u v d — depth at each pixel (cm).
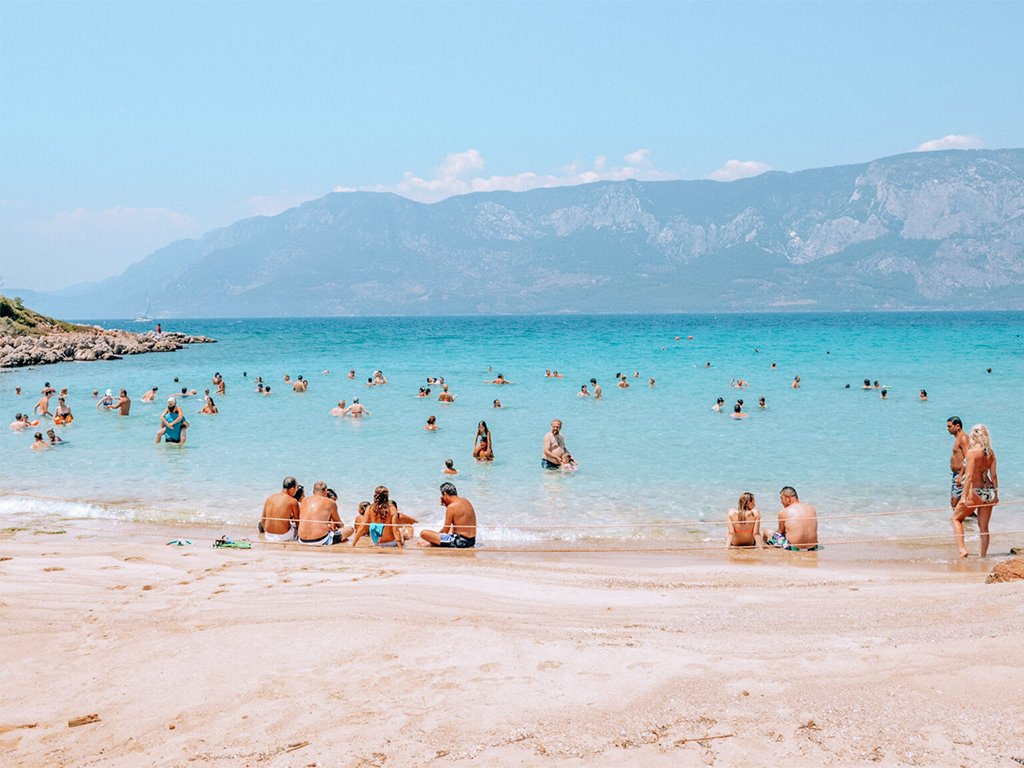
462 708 583
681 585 1027
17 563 1123
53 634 795
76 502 1697
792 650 679
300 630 781
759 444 2400
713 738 512
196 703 622
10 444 2492
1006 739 486
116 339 7975
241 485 1877
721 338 10656
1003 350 7181
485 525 1512
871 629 755
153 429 2781
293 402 3556
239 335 13538
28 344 6575
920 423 2791
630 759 490
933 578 1080
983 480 1245
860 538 1422
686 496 1756
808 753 485
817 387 4025
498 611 858
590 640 736
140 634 790
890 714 530
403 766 499
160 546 1303
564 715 561
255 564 1155
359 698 614
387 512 1388
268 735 558
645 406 3331
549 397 3694
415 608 860
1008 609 782
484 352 7638
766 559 1269
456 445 2427
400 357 6881
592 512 1622
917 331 12912
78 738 571
